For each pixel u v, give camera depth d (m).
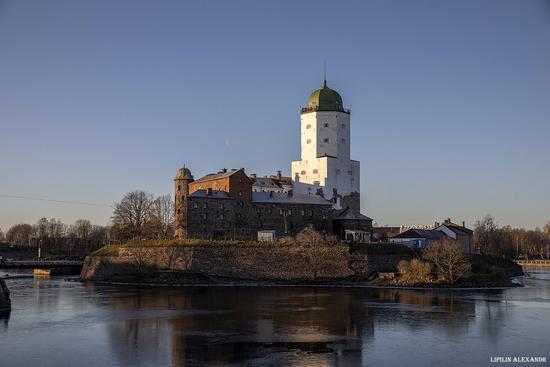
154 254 138.00
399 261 132.75
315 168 184.38
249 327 71.75
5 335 68.19
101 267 146.62
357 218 161.88
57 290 116.75
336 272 130.00
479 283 122.38
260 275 130.62
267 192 160.50
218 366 54.00
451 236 174.12
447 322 75.06
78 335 67.94
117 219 172.50
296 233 155.50
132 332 69.25
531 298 100.25
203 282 127.69
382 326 72.19
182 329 70.88
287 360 55.94
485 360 56.31
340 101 190.38
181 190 146.50
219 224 147.25
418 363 55.22
